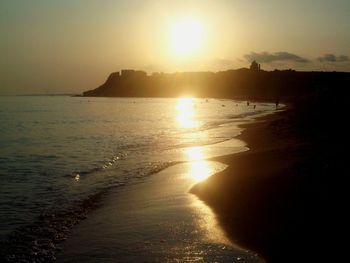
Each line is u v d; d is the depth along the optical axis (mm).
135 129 53906
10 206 16141
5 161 27750
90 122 69062
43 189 19109
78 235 12734
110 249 11531
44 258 11062
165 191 18031
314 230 11750
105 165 25688
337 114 45125
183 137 41938
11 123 66812
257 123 58438
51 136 45500
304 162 20531
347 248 10406
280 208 13969
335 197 14102
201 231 12617
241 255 10734
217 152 30156
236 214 14000
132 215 14609
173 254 11000
